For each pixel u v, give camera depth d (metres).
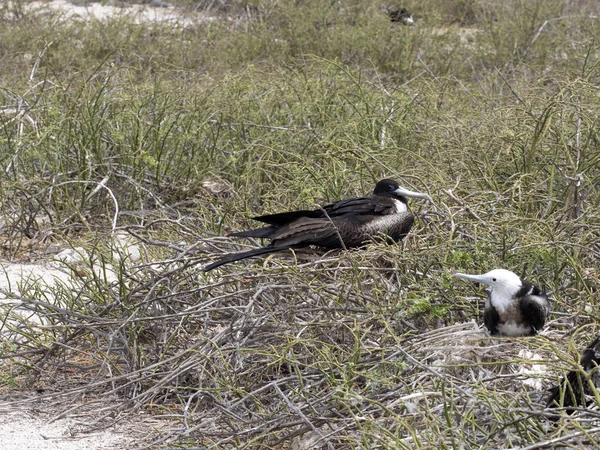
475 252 9.38
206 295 9.52
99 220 14.17
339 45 23.45
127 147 14.62
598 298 8.95
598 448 6.32
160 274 9.41
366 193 12.02
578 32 23.75
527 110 12.77
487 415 7.30
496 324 8.14
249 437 7.81
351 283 9.02
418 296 8.70
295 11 25.81
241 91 15.74
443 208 10.34
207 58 22.98
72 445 8.16
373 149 13.55
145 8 29.78
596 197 11.24
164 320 9.32
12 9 28.20
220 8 28.30
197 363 8.45
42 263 12.72
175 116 15.30
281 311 8.89
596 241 9.95
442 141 13.34
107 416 8.67
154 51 22.92
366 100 15.23
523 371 7.80
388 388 7.79
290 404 7.47
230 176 14.09
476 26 27.89
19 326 9.70
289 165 12.62
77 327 9.23
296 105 15.37
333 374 7.91
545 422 7.21
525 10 25.00
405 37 23.38
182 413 8.68
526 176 11.52
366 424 7.08
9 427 8.48
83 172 14.05
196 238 10.62
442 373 7.66
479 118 14.55
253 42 24.09
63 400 8.91
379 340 8.43
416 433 6.96
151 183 14.44
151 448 7.94
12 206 14.16
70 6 31.11
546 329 8.57
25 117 15.27
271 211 11.89
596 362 7.18
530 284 8.12
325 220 9.63
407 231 9.85
